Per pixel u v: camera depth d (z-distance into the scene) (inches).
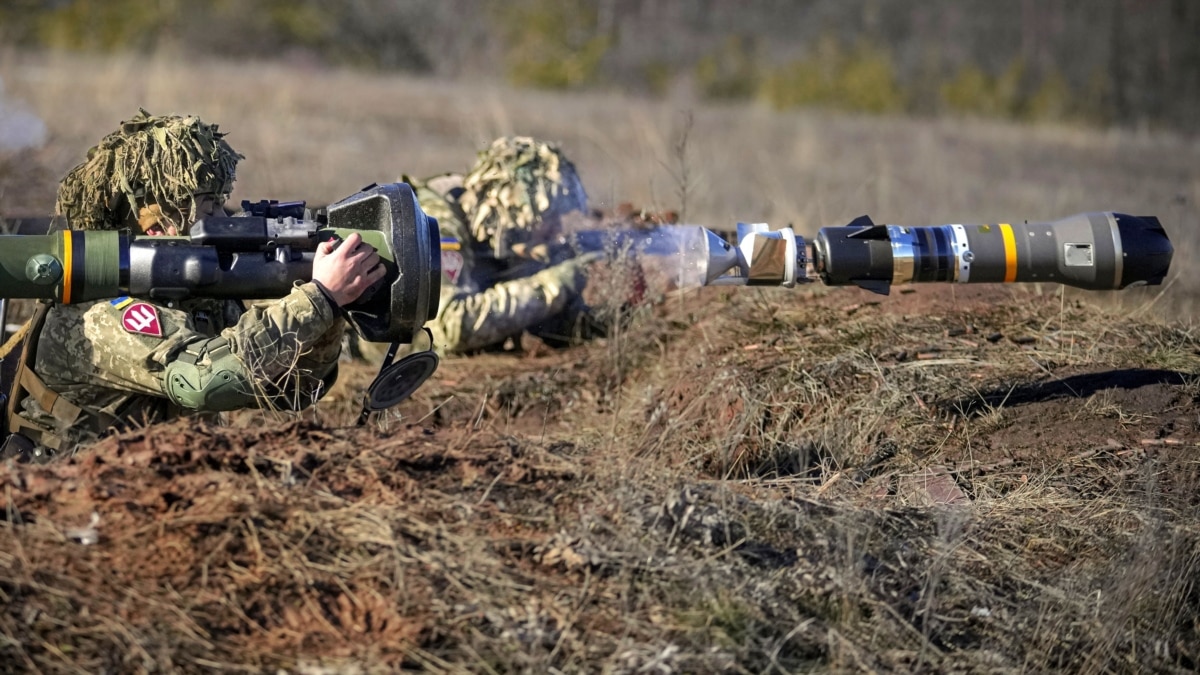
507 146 745.0
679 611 345.1
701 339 674.8
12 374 457.1
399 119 1827.0
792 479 478.6
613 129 1925.4
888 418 557.9
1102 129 3125.0
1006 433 541.3
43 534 333.1
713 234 516.1
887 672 347.3
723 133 2073.1
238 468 367.6
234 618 319.9
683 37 3971.5
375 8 3631.9
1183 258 961.5
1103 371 589.9
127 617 314.2
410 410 656.4
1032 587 406.9
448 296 714.2
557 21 3727.9
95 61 2368.4
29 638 306.8
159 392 426.6
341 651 314.7
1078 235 511.5
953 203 1402.6
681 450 530.6
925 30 4227.4
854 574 373.4
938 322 659.4
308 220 438.0
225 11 3437.5
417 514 358.6
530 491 381.4
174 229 452.8
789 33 4239.7
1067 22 4087.1
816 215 1117.1
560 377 687.1
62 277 402.3
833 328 658.8
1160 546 408.8
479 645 319.9
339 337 462.3
